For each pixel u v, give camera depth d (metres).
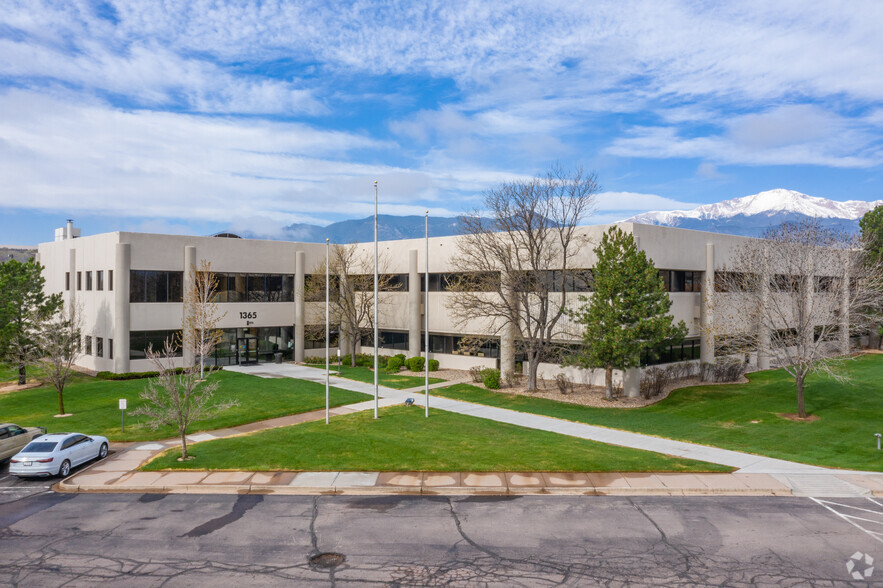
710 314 41.69
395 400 35.25
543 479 20.14
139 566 13.90
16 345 38.78
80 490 19.75
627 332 33.16
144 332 44.47
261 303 51.38
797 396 32.25
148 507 18.05
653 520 16.70
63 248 51.62
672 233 40.19
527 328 39.19
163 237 45.22
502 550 14.71
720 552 14.53
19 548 15.01
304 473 20.80
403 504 18.12
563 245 37.22
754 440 25.92
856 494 18.83
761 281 35.69
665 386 38.94
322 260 55.38
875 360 48.28
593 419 30.41
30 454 21.09
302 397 35.72
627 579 13.15
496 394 37.41
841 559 14.12
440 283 48.28
